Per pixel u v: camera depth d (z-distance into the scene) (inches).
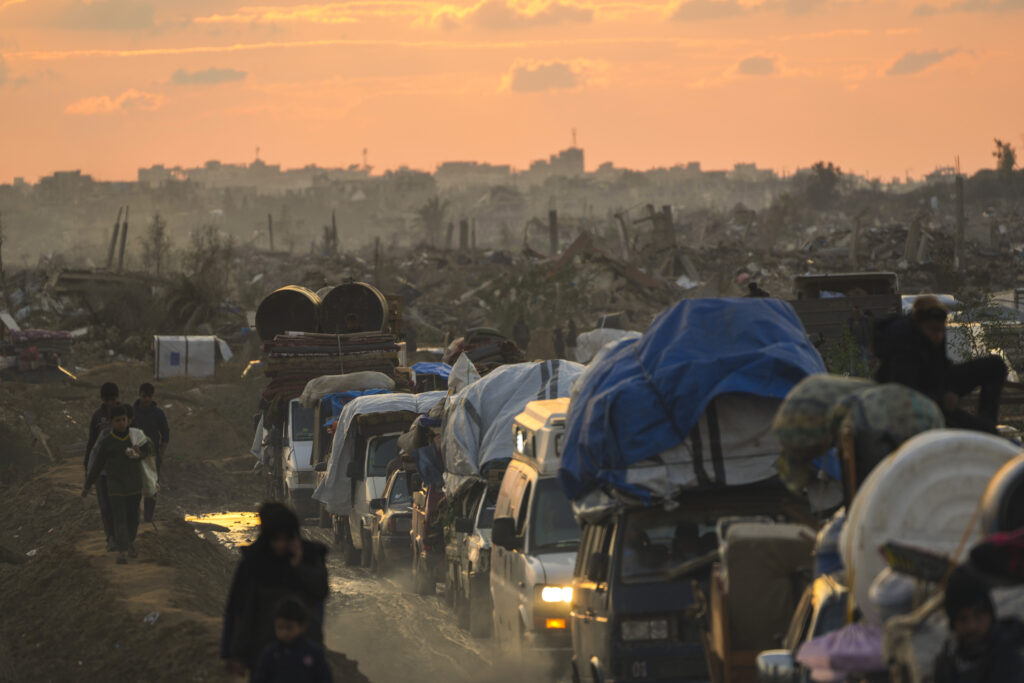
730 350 1342.3
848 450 944.9
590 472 1341.0
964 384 1143.0
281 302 4443.9
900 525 842.2
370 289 4443.9
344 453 3144.7
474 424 2225.6
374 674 1748.3
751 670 1043.3
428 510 2456.9
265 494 4197.8
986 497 820.6
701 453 1301.7
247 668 968.9
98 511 2859.3
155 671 1462.8
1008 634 721.0
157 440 2812.5
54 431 4960.6
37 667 1631.4
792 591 1046.4
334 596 2459.4
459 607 2180.1
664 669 1284.4
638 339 1435.8
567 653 1590.8
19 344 7027.6
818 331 3048.7
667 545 1334.9
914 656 775.1
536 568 1617.9
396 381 3905.0
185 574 2031.3
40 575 2133.4
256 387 6653.5
